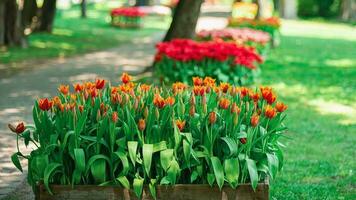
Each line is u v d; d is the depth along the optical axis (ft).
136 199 16.34
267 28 81.82
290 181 23.66
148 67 54.60
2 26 73.41
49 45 78.54
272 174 16.40
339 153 28.48
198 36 60.08
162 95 18.72
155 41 91.91
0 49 70.44
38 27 95.40
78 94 18.44
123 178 16.08
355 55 79.51
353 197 21.79
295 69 62.34
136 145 15.94
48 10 95.25
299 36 109.40
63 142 16.05
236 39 59.88
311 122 35.65
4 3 73.31
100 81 18.76
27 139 17.43
